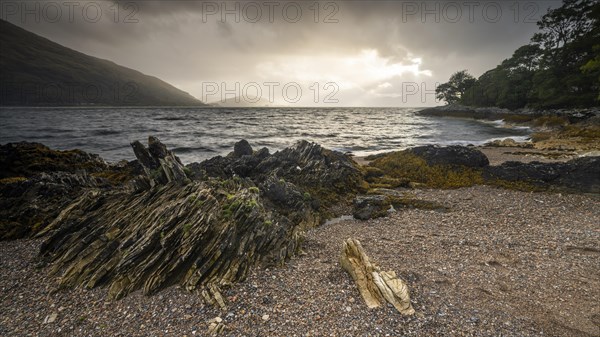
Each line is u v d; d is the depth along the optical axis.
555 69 94.31
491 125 95.25
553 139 50.69
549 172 24.77
